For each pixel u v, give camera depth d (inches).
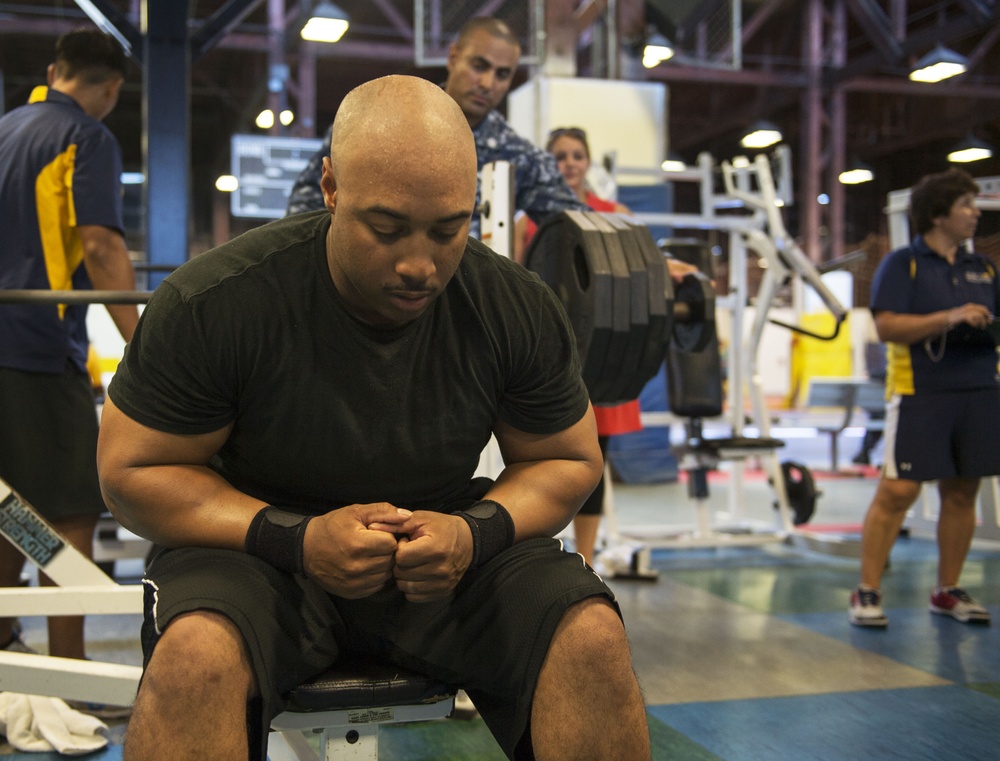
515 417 51.3
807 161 569.6
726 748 81.7
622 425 125.3
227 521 45.8
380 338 46.1
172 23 200.1
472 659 48.1
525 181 100.9
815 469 309.0
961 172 122.6
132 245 596.7
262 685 42.5
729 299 177.3
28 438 85.2
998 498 175.9
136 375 45.4
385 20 570.9
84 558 69.7
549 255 89.9
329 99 668.1
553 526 51.2
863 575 123.6
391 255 41.6
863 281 454.0
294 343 45.8
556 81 251.8
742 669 104.0
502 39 97.2
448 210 41.2
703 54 267.6
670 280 83.9
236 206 385.1
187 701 39.9
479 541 47.4
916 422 120.3
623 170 180.1
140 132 675.4
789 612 129.6
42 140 87.2
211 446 47.5
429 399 48.0
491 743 83.6
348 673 47.9
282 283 45.5
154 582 45.0
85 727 81.4
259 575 45.3
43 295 72.0
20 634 95.3
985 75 592.1
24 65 577.0
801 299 184.4
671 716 89.5
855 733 85.4
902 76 598.9
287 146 387.9
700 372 157.5
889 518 122.5
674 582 148.7
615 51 281.0
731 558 169.5
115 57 92.6
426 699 48.3
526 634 45.7
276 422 47.0
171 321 44.7
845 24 588.4
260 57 529.3
